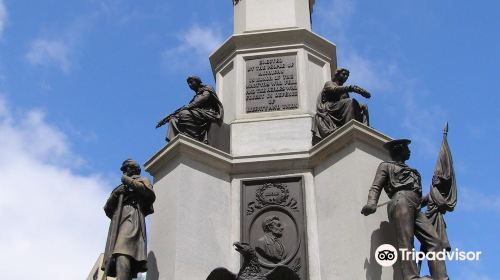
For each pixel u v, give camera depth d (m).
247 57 12.98
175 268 9.74
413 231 9.35
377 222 9.98
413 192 9.59
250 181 11.13
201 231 10.36
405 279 8.95
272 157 11.25
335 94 11.62
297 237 10.41
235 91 12.57
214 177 11.04
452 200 9.86
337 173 10.57
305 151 11.25
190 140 10.98
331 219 10.30
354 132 10.50
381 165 9.90
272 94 12.43
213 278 9.24
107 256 9.45
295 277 9.27
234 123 11.92
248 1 13.99
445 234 9.56
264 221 10.62
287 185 11.01
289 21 13.54
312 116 11.87
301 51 12.91
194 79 12.05
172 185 10.69
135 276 9.53
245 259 9.35
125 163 10.33
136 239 9.55
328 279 9.85
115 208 10.02
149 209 10.11
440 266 9.11
